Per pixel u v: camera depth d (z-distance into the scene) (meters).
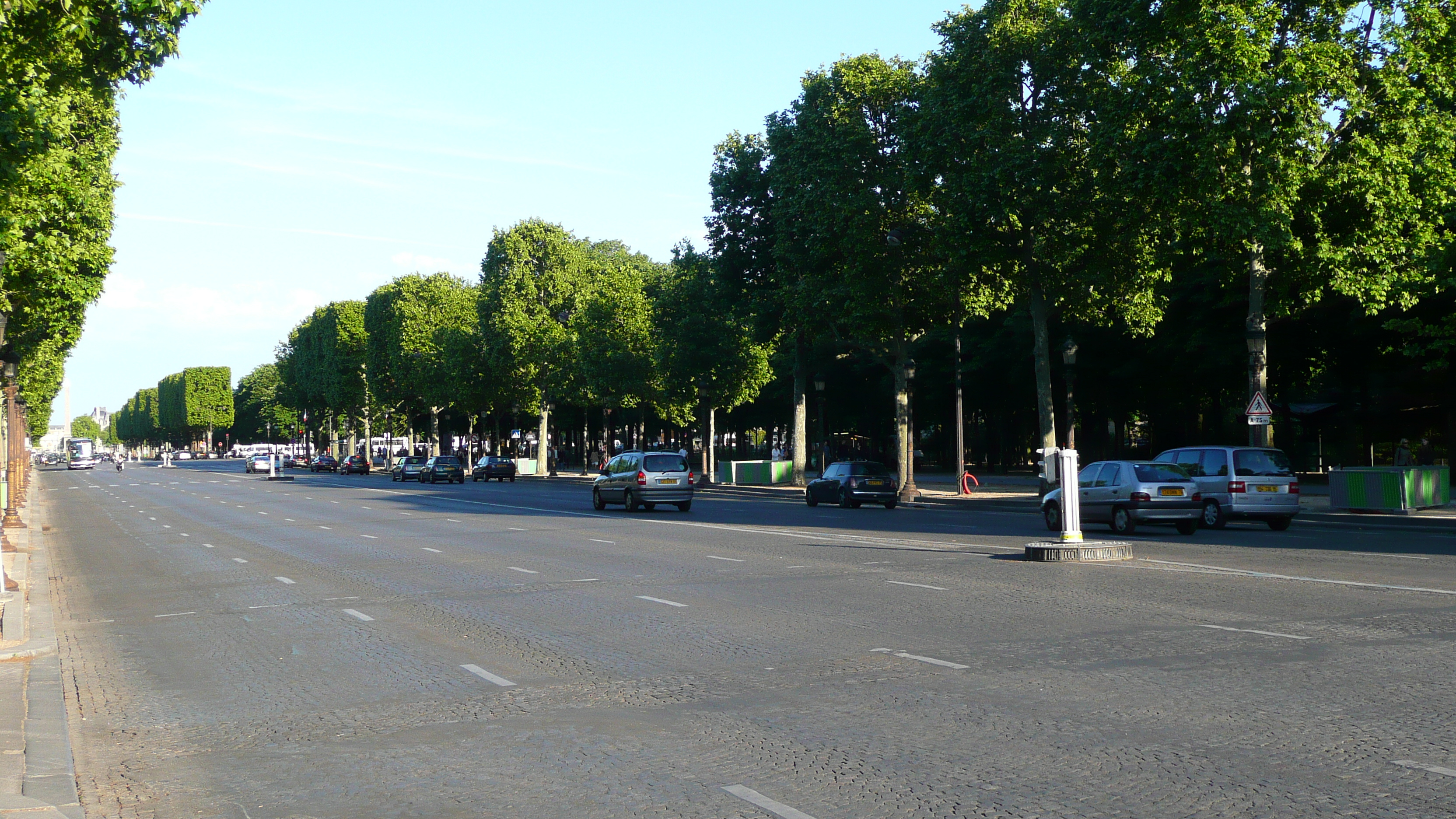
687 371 55.50
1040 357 37.09
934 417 65.94
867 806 5.98
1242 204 28.92
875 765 6.75
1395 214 28.50
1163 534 24.44
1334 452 48.72
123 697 9.52
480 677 9.87
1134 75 30.25
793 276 46.38
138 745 7.83
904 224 40.81
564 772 6.81
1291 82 27.02
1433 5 28.31
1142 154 29.50
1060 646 10.51
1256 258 30.19
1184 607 12.66
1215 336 40.75
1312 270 29.84
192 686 9.95
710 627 12.26
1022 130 35.19
